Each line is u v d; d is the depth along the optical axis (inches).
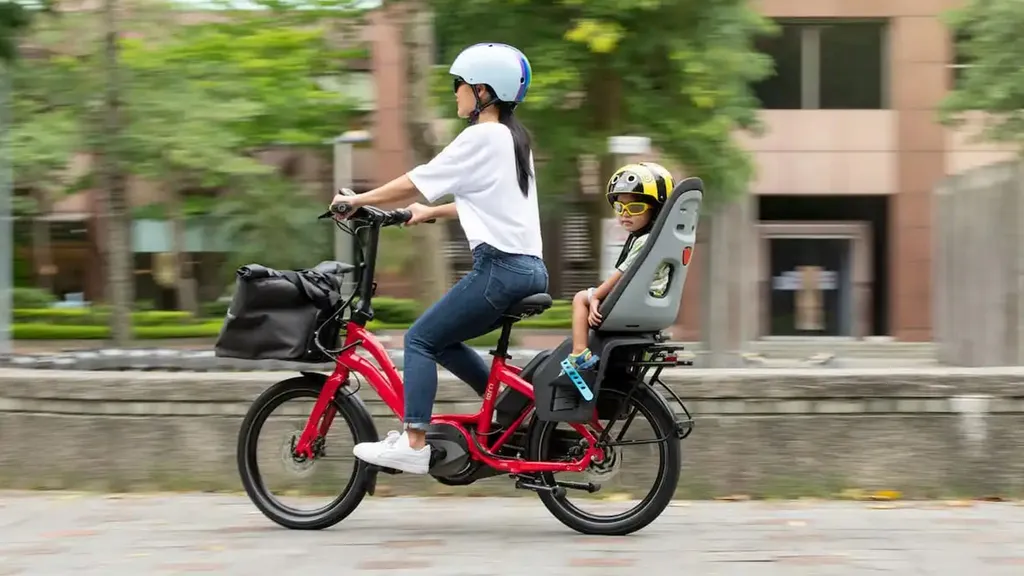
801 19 791.7
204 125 395.9
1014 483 194.9
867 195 803.4
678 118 433.4
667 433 164.7
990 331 435.2
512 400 165.6
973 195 471.2
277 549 159.0
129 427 202.2
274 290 162.4
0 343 309.6
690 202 157.5
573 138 438.9
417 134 390.3
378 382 167.9
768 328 814.5
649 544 161.6
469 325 159.3
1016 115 565.3
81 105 397.4
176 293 850.1
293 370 212.5
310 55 416.5
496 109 160.1
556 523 177.5
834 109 800.3
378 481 201.0
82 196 831.1
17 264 848.9
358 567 148.5
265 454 177.2
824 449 195.9
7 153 311.6
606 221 349.7
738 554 155.6
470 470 167.2
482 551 157.3
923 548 159.8
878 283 811.4
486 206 155.3
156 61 399.2
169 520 179.0
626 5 385.4
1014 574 146.3
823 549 159.0
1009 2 530.0
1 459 204.7
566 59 402.9
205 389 201.0
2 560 153.8
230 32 410.3
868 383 195.3
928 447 195.3
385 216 166.1
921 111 789.9
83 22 393.7
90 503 192.2
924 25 784.9
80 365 285.4
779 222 810.2
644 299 157.2
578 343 159.9
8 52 315.0
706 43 421.1
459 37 409.4
